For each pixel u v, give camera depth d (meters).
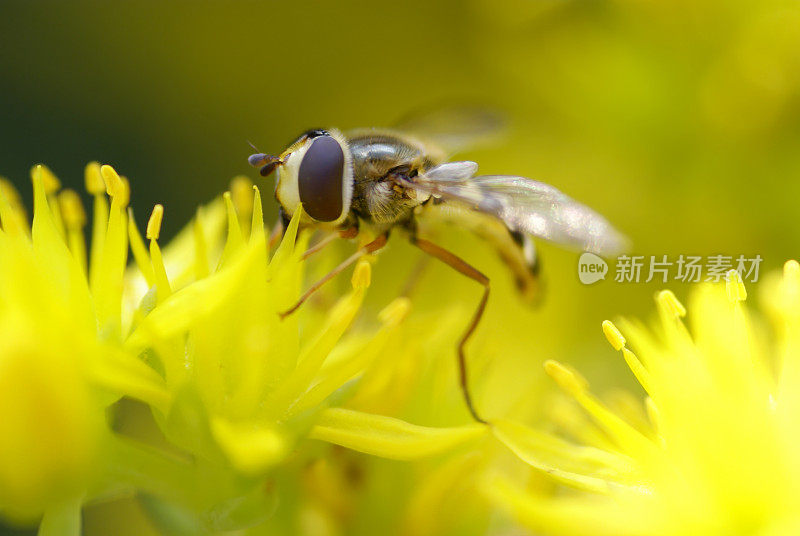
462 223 0.07
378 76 0.09
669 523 0.06
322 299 0.07
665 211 0.08
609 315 0.08
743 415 0.06
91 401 0.06
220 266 0.06
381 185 0.07
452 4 0.09
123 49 0.09
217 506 0.06
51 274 0.06
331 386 0.06
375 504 0.06
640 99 0.08
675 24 0.08
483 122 0.07
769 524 0.06
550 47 0.08
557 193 0.07
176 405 0.06
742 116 0.08
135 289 0.06
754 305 0.07
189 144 0.09
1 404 0.06
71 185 0.09
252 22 0.10
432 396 0.06
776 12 0.08
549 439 0.06
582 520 0.06
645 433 0.06
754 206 0.08
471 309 0.07
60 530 0.06
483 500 0.06
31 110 0.09
